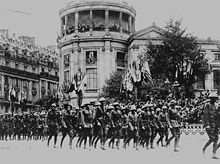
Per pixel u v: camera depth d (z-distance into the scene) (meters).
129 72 39.12
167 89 46.56
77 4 80.88
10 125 34.47
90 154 16.98
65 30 83.56
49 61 103.88
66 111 21.36
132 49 74.81
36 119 33.00
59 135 40.59
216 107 15.32
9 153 18.39
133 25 86.75
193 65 61.91
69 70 79.38
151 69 62.12
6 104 81.44
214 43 77.19
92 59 77.44
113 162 13.39
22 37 101.62
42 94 96.31
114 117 20.14
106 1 80.00
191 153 17.08
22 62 91.81
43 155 16.91
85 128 20.03
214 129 14.85
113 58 77.88
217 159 14.30
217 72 76.62
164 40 64.19
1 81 81.50
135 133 19.83
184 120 36.62
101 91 72.88
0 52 84.38
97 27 79.75
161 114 20.31
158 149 19.73
